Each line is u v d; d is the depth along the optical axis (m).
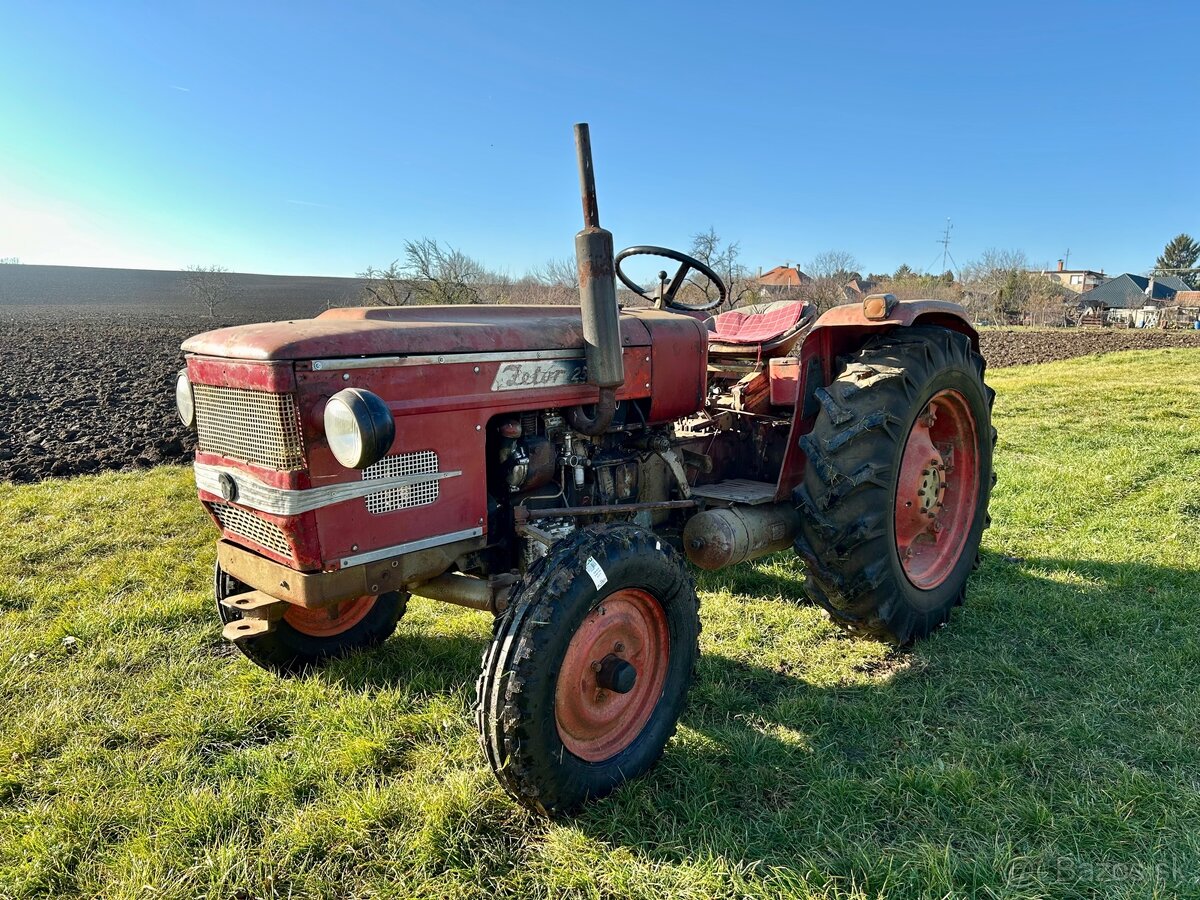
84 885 2.15
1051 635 3.49
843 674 3.25
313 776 2.59
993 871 2.05
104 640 3.61
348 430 2.01
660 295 3.73
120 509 5.82
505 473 2.66
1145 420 8.49
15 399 11.48
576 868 2.13
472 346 2.46
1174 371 13.41
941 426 3.77
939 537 3.71
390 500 2.33
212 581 4.40
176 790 2.53
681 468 3.29
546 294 21.73
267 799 2.48
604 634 2.42
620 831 2.27
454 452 2.45
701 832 2.24
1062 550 4.50
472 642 3.60
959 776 2.42
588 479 3.01
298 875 2.14
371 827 2.32
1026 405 9.98
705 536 3.13
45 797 2.53
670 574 2.54
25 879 2.15
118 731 2.88
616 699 2.51
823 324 3.28
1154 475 5.96
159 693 3.16
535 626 2.19
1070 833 2.20
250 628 2.81
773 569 4.48
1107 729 2.72
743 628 3.67
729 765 2.60
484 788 2.45
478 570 2.79
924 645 3.45
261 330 2.30
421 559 2.42
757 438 3.93
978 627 3.61
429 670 3.32
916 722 2.83
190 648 3.56
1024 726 2.78
